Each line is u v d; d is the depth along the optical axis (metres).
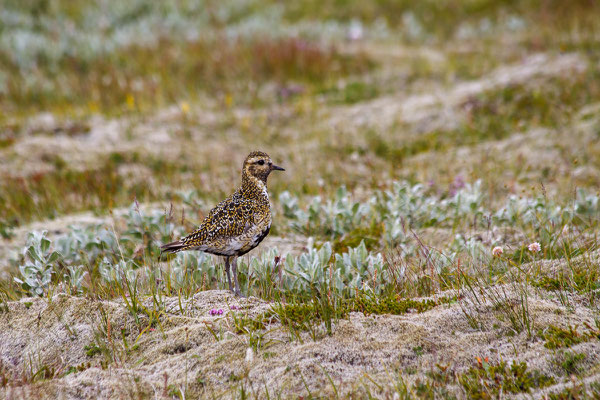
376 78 29.97
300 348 8.99
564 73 25.31
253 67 30.94
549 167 19.12
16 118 26.53
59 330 10.11
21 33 34.09
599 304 9.78
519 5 37.81
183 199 16.11
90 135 24.95
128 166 22.17
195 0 41.78
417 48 34.59
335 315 9.76
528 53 29.73
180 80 30.23
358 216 14.98
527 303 9.76
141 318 10.23
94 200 18.88
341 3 42.81
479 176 18.52
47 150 23.16
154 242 14.22
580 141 20.42
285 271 11.49
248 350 8.85
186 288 11.35
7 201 18.69
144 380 8.74
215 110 27.59
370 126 24.84
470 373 8.39
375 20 39.88
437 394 8.03
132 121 26.23
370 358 8.77
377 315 9.86
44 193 18.92
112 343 9.59
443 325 9.45
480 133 22.84
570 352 8.47
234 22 39.97
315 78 30.62
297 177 19.98
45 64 31.64
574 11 34.00
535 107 23.67
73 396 8.52
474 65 29.88
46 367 9.38
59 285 11.92
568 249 12.04
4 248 15.29
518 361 8.52
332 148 23.02
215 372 8.74
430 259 12.21
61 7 39.56
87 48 32.81
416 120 24.75
